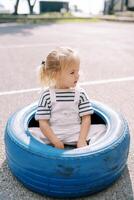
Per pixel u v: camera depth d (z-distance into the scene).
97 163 2.12
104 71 5.79
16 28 13.77
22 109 2.72
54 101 2.42
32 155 2.14
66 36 10.68
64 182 2.13
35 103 2.83
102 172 2.16
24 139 2.26
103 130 2.53
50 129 2.41
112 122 2.51
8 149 2.34
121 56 7.16
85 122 2.48
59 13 27.41
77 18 20.44
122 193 2.32
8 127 2.45
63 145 2.42
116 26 14.63
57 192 2.20
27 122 2.54
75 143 2.49
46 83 2.47
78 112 2.50
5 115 3.73
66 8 32.19
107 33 11.55
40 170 2.14
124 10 25.67
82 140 2.39
